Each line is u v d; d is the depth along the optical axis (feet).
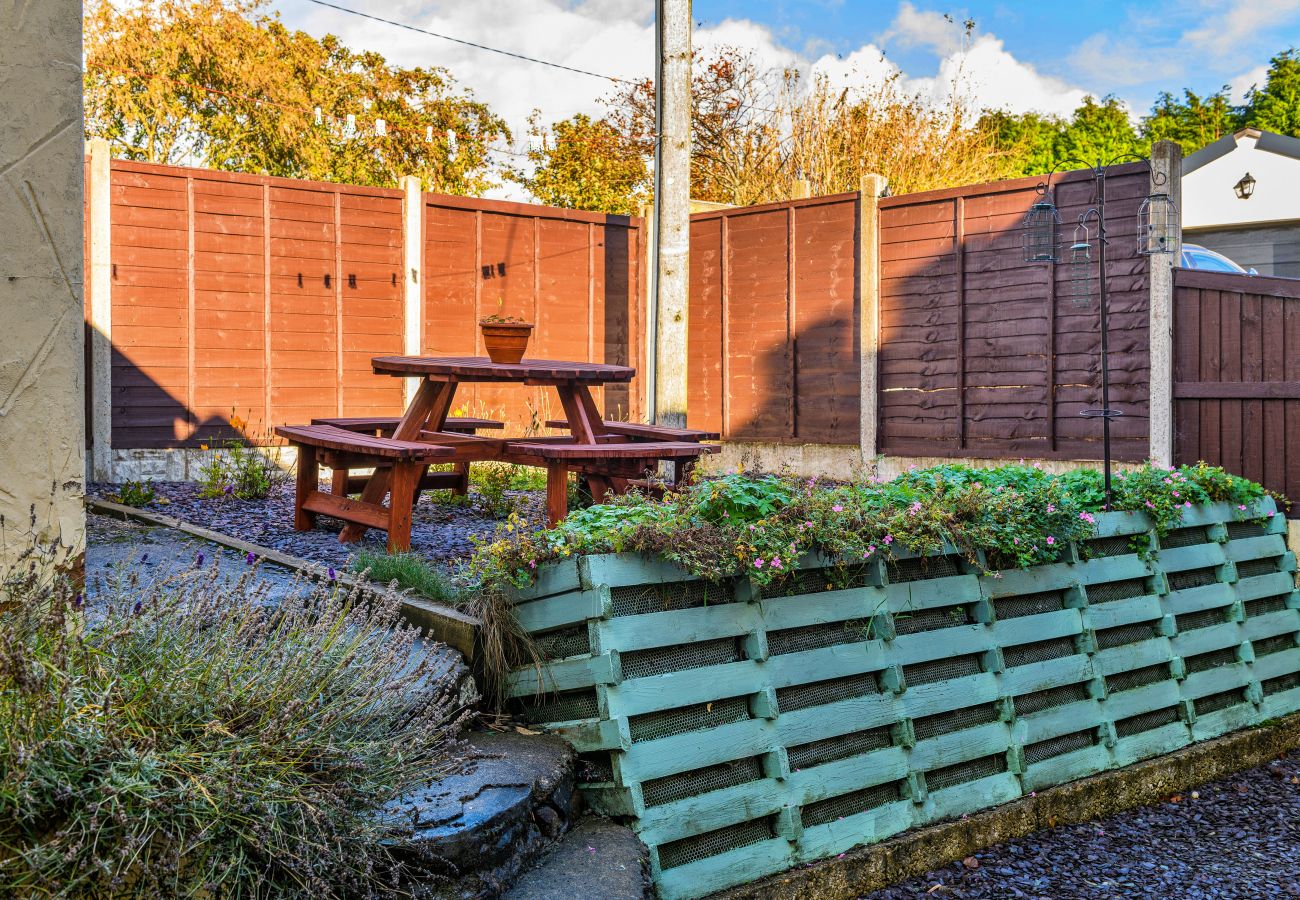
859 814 12.69
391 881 8.48
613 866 10.00
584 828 10.80
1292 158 53.42
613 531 12.08
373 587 13.85
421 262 31.94
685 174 28.14
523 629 12.23
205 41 83.51
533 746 11.21
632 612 11.77
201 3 85.15
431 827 9.06
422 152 91.76
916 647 13.73
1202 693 17.17
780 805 11.94
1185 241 57.47
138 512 20.43
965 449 29.91
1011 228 28.73
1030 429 28.55
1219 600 17.90
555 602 11.87
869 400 31.68
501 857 9.46
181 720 8.47
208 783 7.73
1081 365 27.43
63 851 7.09
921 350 30.83
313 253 30.37
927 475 16.72
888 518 13.89
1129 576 16.66
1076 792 14.66
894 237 31.24
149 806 7.45
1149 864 13.26
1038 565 15.47
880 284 31.65
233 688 8.69
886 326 31.58
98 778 7.58
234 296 29.09
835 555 13.06
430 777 9.52
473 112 98.78
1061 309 27.81
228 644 9.10
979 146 51.29
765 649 12.28
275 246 29.71
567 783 10.94
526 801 9.97
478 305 33.22
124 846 7.23
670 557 11.74
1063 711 15.17
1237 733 17.39
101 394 26.84
